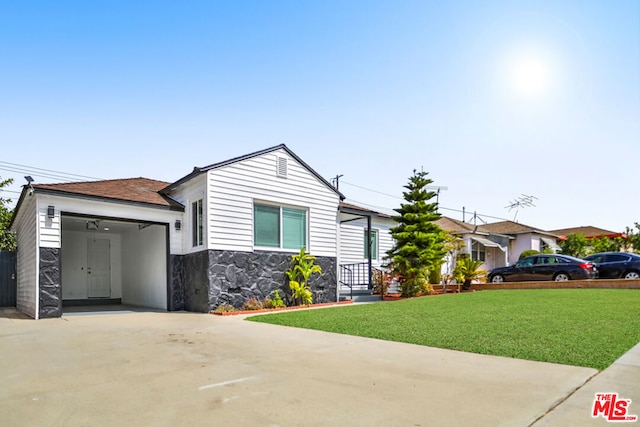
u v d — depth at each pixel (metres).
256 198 13.07
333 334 7.90
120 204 12.16
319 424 3.51
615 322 8.22
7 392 4.44
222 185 12.32
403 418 3.61
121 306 15.52
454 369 5.20
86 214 11.63
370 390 4.39
